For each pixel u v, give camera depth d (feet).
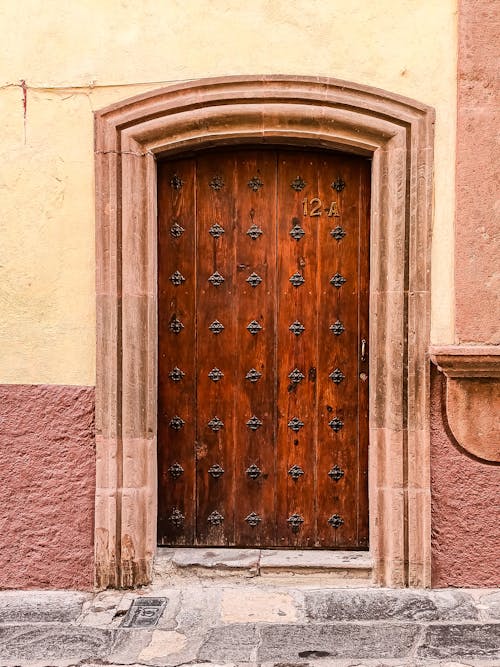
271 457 14.33
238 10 13.25
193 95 13.30
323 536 14.32
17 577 13.55
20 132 13.48
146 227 13.52
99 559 13.42
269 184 14.16
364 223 14.08
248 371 14.29
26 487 13.56
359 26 13.25
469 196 13.12
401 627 11.97
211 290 14.25
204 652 11.20
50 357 13.55
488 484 13.38
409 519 13.38
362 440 14.25
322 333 14.20
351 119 13.25
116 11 13.34
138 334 13.48
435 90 13.24
